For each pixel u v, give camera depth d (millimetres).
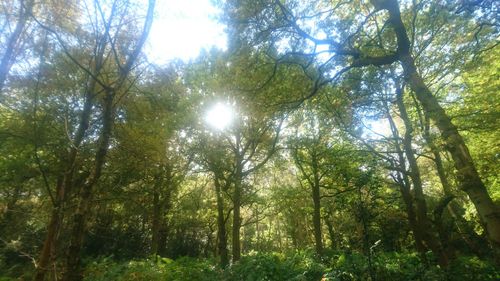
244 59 8102
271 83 8484
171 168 18281
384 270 9578
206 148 15969
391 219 19422
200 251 31844
